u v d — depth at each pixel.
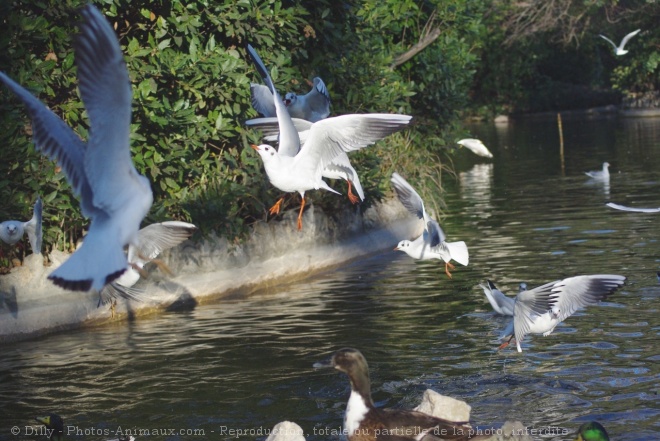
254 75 14.01
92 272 4.86
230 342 10.81
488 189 24.52
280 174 9.74
